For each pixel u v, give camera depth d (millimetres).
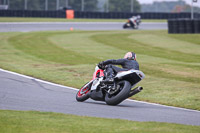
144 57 64000
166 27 159375
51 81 40281
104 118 21359
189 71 48844
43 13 172000
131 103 29562
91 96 27516
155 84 39656
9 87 34406
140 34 110875
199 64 56344
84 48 75188
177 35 105000
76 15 181500
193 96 33250
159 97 32906
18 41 86625
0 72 44906
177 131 18016
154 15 193625
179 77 44625
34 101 27844
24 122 19016
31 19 162125
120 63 26625
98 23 161625
